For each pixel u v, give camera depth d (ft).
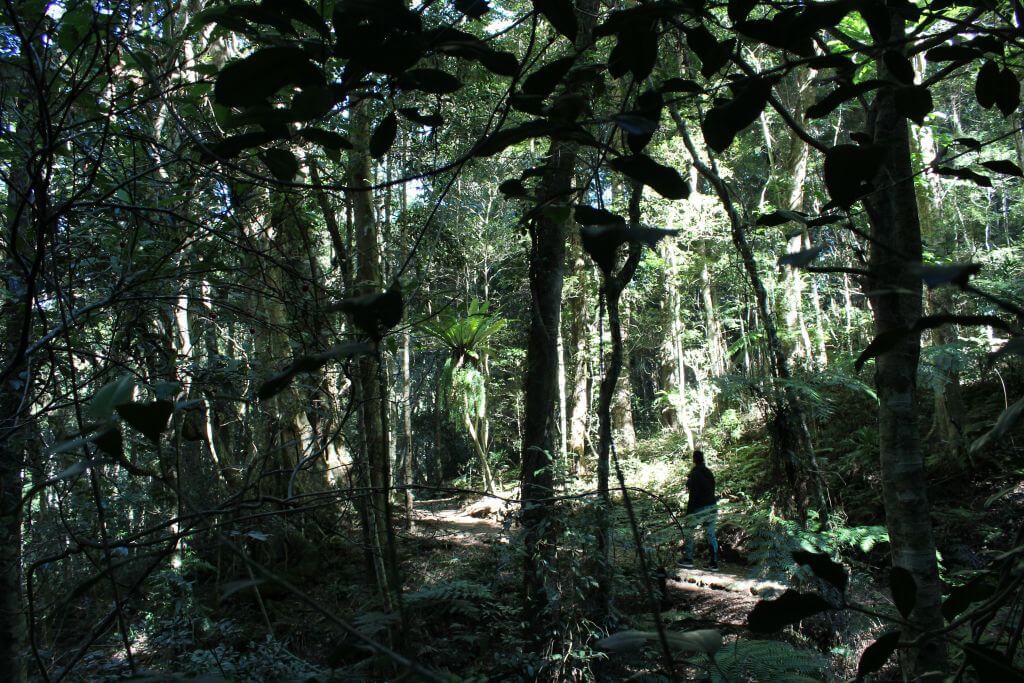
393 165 28.58
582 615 14.25
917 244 5.79
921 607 5.73
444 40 2.58
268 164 2.91
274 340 14.25
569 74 3.02
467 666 14.15
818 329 39.19
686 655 4.13
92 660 7.76
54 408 5.06
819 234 24.86
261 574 1.83
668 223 36.68
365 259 19.21
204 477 15.07
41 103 4.02
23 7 4.72
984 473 25.20
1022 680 2.34
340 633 11.08
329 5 3.95
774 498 22.71
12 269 6.04
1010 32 3.20
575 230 35.01
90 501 9.90
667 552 22.53
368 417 10.14
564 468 15.90
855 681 2.62
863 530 18.19
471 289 49.60
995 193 38.88
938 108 38.37
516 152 34.88
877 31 2.97
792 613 2.41
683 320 51.21
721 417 43.65
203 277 6.98
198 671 10.03
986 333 27.81
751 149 45.83
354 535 19.03
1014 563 3.09
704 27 2.81
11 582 7.71
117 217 6.28
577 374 47.42
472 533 30.63
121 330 7.07
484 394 46.55
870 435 29.45
